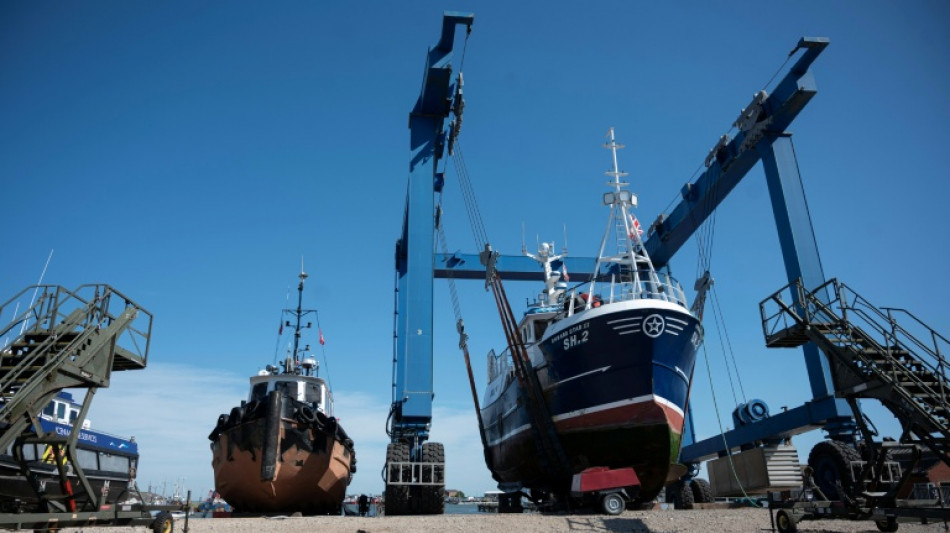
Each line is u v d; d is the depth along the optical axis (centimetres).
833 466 1602
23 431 1109
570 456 1827
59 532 1057
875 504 1191
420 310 2069
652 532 1170
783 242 1936
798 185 1961
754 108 2011
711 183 2286
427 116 2297
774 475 2142
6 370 1087
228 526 1276
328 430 1966
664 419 1691
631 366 1688
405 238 2458
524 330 2280
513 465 2341
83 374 1164
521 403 2178
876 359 1288
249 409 1841
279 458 1806
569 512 1631
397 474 1827
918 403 1152
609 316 1695
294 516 1702
